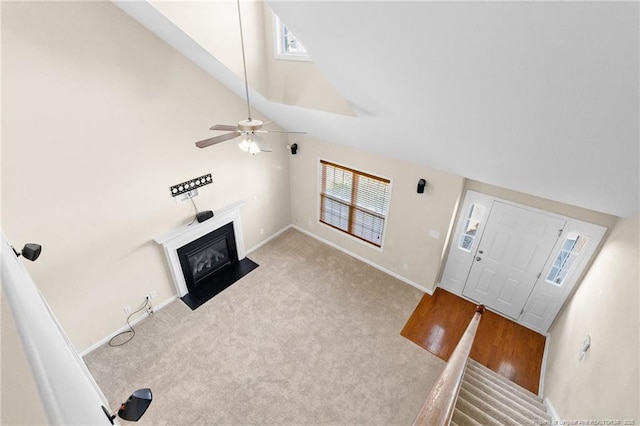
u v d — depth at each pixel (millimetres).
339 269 5652
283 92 3783
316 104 3588
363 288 5230
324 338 4312
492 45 1556
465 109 2291
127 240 3961
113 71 3234
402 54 1936
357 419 3389
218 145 4609
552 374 3547
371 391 3666
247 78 3635
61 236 3352
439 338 4363
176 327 4406
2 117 2689
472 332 2801
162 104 3752
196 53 3428
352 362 3994
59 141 3062
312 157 5648
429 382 3779
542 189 3305
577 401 2639
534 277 4289
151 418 3352
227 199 5090
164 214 4262
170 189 4207
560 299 4168
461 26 1514
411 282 5348
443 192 4367
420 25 1622
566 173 2680
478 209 4465
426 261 5000
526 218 4078
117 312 4164
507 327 4586
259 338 4285
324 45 2221
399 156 4387
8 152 2793
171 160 4086
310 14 1942
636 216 2885
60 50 2844
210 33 3109
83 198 3402
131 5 2869
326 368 3912
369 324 4551
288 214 6672
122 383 3674
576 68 1478
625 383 2018
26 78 2725
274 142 5594
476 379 3443
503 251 4438
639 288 2332
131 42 3275
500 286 4652
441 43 1692
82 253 3582
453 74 1920
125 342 4152
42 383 783
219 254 5367
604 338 2596
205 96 4152
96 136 3307
